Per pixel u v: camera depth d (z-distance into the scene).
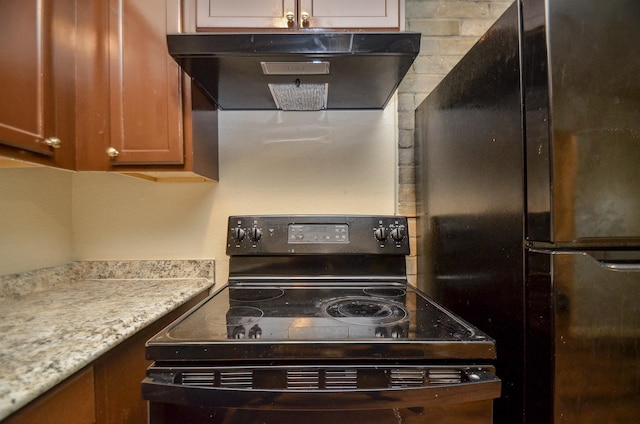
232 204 1.40
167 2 0.96
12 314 0.90
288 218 1.27
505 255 0.76
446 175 1.09
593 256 0.63
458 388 0.63
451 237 1.06
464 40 1.42
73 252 1.37
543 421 0.65
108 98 1.06
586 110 0.62
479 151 0.87
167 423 0.64
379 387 0.64
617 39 0.62
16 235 1.11
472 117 0.91
